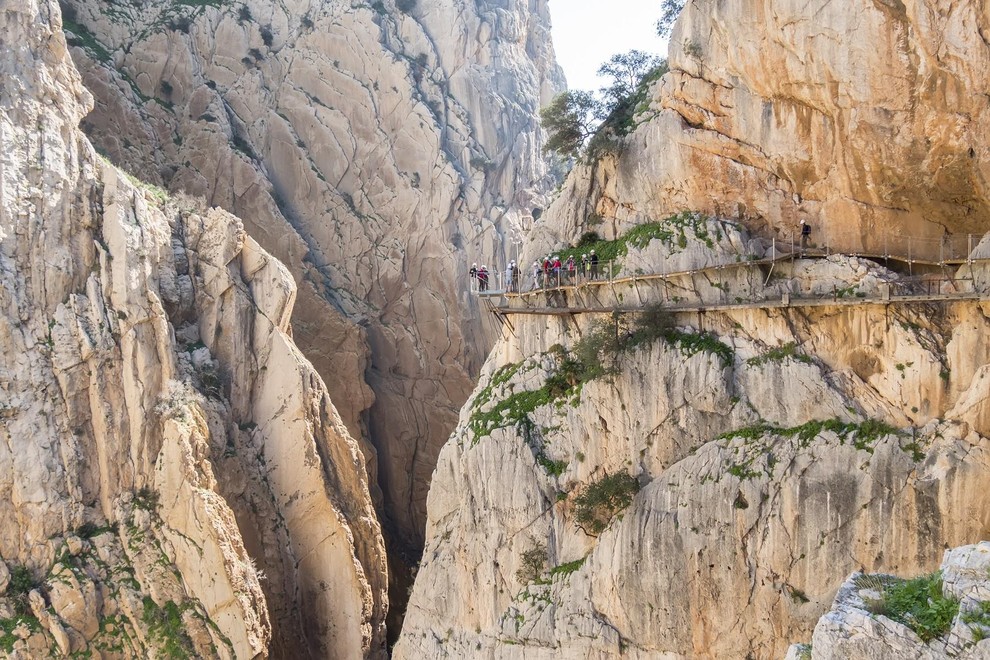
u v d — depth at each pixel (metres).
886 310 33.78
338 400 76.75
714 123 38.97
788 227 37.97
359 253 85.50
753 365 36.53
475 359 85.00
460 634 42.88
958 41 30.41
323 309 78.69
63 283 53.03
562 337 42.94
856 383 34.38
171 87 85.06
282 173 87.19
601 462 39.84
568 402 41.22
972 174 32.31
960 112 31.39
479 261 86.12
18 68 53.88
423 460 82.19
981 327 31.69
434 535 45.50
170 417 52.78
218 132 82.88
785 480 34.16
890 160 33.81
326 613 57.12
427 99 89.50
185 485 51.06
